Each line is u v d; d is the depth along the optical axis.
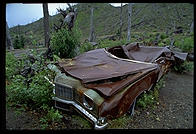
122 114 2.37
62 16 5.95
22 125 2.35
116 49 4.38
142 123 2.96
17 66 4.29
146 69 2.84
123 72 2.61
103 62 3.20
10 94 2.96
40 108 2.83
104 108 2.15
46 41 9.30
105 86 2.35
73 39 5.39
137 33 20.75
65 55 5.38
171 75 7.16
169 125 3.12
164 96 4.57
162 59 4.23
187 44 10.03
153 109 3.60
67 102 2.53
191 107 4.11
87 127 2.48
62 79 2.65
